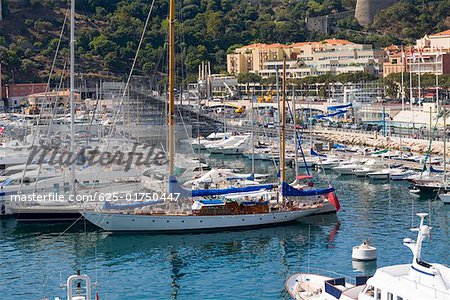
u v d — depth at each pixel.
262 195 123.06
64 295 85.56
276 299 84.25
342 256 101.25
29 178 129.12
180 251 105.31
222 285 90.00
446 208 132.75
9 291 87.56
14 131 199.62
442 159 177.75
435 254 101.25
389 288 64.94
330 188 124.38
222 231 115.69
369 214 128.50
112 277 93.50
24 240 111.19
